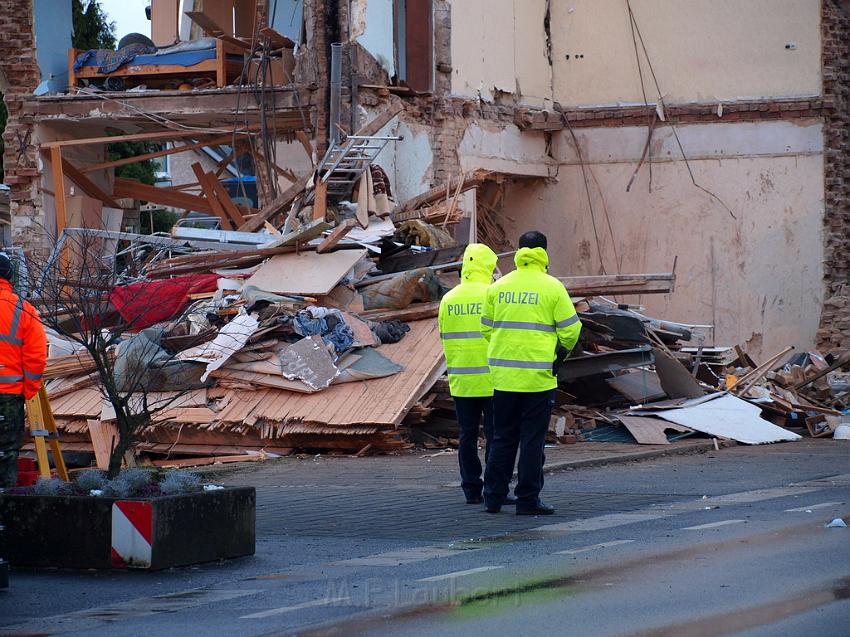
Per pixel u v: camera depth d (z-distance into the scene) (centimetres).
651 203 4928
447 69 4381
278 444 2789
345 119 4053
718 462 2519
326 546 1595
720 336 4878
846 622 1071
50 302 1914
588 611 1145
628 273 4956
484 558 1457
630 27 4934
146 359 2744
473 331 1934
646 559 1398
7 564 1362
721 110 4850
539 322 1803
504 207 5112
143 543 1433
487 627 1098
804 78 4816
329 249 3195
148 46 4503
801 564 1334
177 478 1520
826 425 3183
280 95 4178
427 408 2825
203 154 5766
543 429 1811
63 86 4522
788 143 4825
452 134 4409
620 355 3031
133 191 4772
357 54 4081
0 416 1571
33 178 4378
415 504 1975
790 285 4834
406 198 4250
